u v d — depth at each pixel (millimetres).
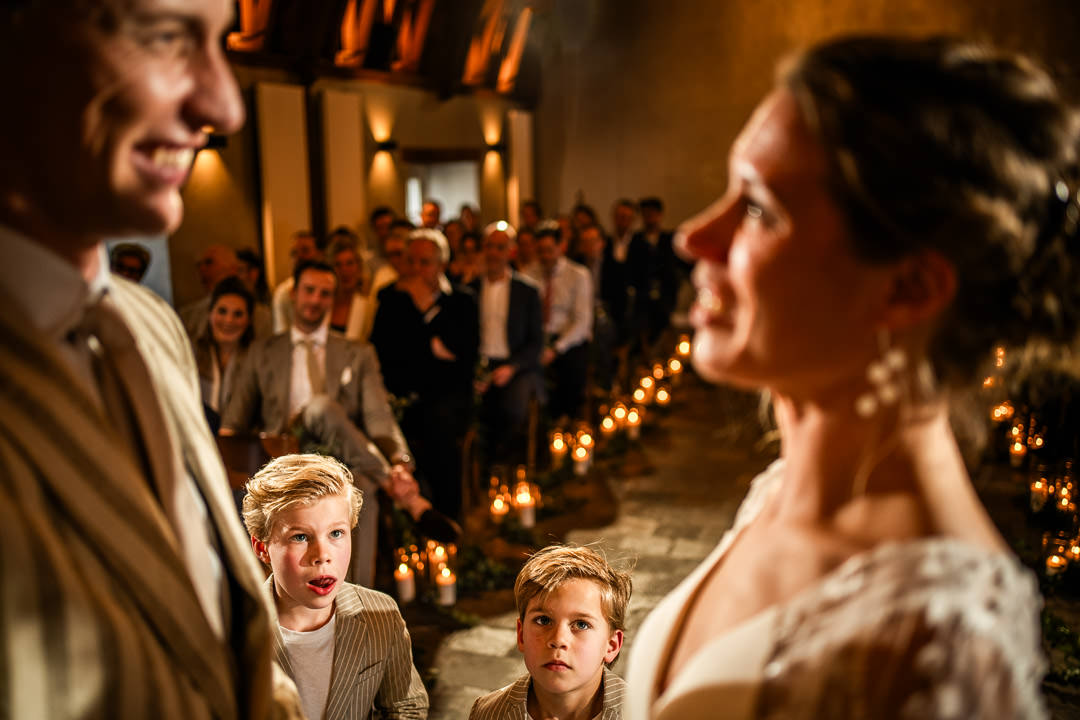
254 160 9164
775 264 539
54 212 557
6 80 503
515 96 13750
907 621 502
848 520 570
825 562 564
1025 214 537
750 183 556
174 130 547
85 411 580
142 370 690
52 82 502
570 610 1546
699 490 5758
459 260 7949
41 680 494
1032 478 4598
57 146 521
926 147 500
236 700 698
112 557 565
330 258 5680
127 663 538
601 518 5266
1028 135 530
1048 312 559
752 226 559
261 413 3686
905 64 529
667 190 13930
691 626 684
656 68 13695
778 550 605
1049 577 3967
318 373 3656
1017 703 520
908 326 542
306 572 1704
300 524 1703
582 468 6047
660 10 13523
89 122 516
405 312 4809
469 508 5340
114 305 685
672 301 9961
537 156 14539
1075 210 546
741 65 13188
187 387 794
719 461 6340
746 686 551
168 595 597
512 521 5039
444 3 11320
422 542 4324
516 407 5754
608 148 14133
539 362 5941
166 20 516
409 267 4875
